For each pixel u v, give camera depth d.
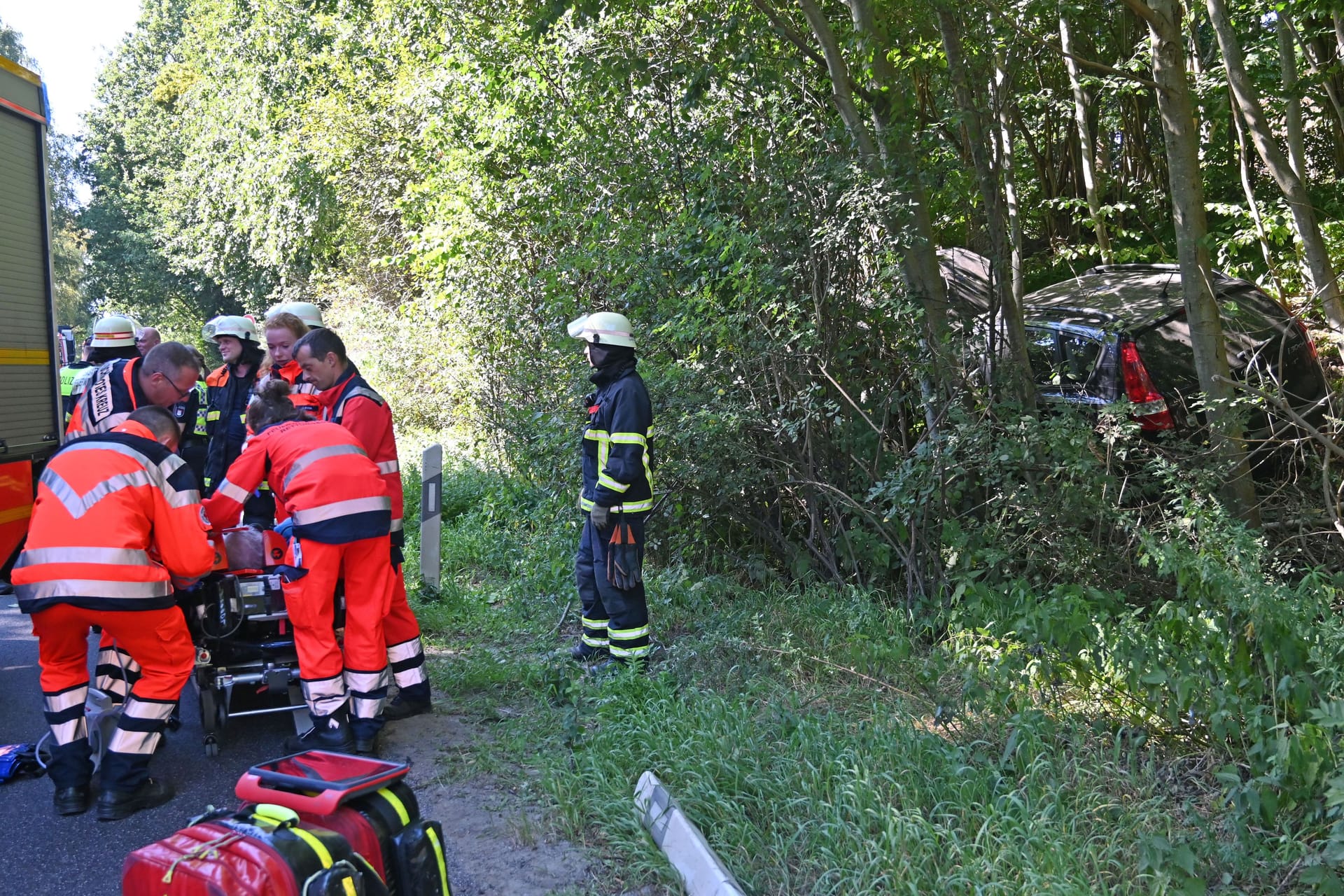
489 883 3.56
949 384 5.98
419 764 4.59
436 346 13.62
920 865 3.29
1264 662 4.02
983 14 6.57
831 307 6.21
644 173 7.45
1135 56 11.73
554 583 7.15
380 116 16.17
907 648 4.89
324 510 4.53
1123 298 8.05
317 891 2.53
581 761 4.32
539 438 7.62
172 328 35.28
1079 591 4.65
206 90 24.06
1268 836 3.44
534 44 8.66
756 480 6.36
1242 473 6.04
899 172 6.24
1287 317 7.80
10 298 6.33
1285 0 8.17
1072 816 3.54
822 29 6.43
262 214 20.81
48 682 4.22
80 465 4.10
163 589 4.16
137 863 2.67
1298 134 9.70
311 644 4.61
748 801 3.80
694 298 6.21
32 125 6.60
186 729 5.23
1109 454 5.72
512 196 9.72
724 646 5.41
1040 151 15.12
